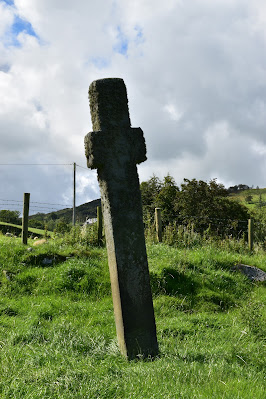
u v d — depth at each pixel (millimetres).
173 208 31047
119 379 3908
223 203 29703
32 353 4625
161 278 8719
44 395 3465
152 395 3512
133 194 5230
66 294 8000
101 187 5254
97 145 5121
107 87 5297
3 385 3641
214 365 4473
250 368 4727
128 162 5262
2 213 33344
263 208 45750
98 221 11945
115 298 5098
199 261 10156
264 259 12148
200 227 27953
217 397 3508
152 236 13148
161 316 7270
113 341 5316
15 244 10125
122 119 5320
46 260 9305
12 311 6859
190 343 5555
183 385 3764
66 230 13422
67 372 3908
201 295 8406
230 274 9914
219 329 6441
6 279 8344
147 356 4922
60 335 5371
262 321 6449
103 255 10086
